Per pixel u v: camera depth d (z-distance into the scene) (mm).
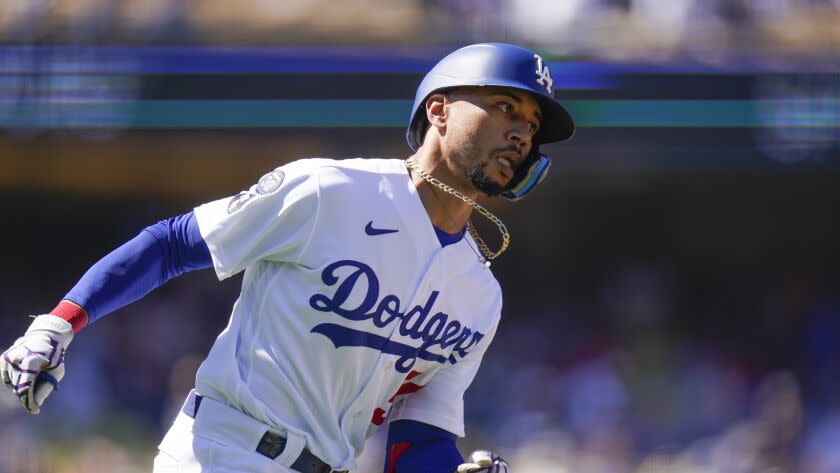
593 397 34750
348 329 9805
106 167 44875
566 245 48562
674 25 36125
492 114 9953
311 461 10016
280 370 9797
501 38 35812
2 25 35469
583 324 42125
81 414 34156
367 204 9797
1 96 35219
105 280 9562
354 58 35062
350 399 10133
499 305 10984
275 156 43562
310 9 36188
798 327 40344
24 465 31016
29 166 44656
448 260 10172
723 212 47688
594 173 44875
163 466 10086
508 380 36938
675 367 36844
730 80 35562
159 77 35188
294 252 9758
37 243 47812
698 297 46812
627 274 47438
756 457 32531
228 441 9883
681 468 32688
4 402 31781
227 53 35188
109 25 35594
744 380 36219
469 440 34500
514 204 48594
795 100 35562
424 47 35562
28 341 9289
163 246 9797
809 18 36562
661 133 35531
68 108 35344
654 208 48156
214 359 10016
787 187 46938
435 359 10680
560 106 10258
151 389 36219
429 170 10102
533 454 33250
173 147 42906
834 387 36656
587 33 35938
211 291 39500
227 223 9742
